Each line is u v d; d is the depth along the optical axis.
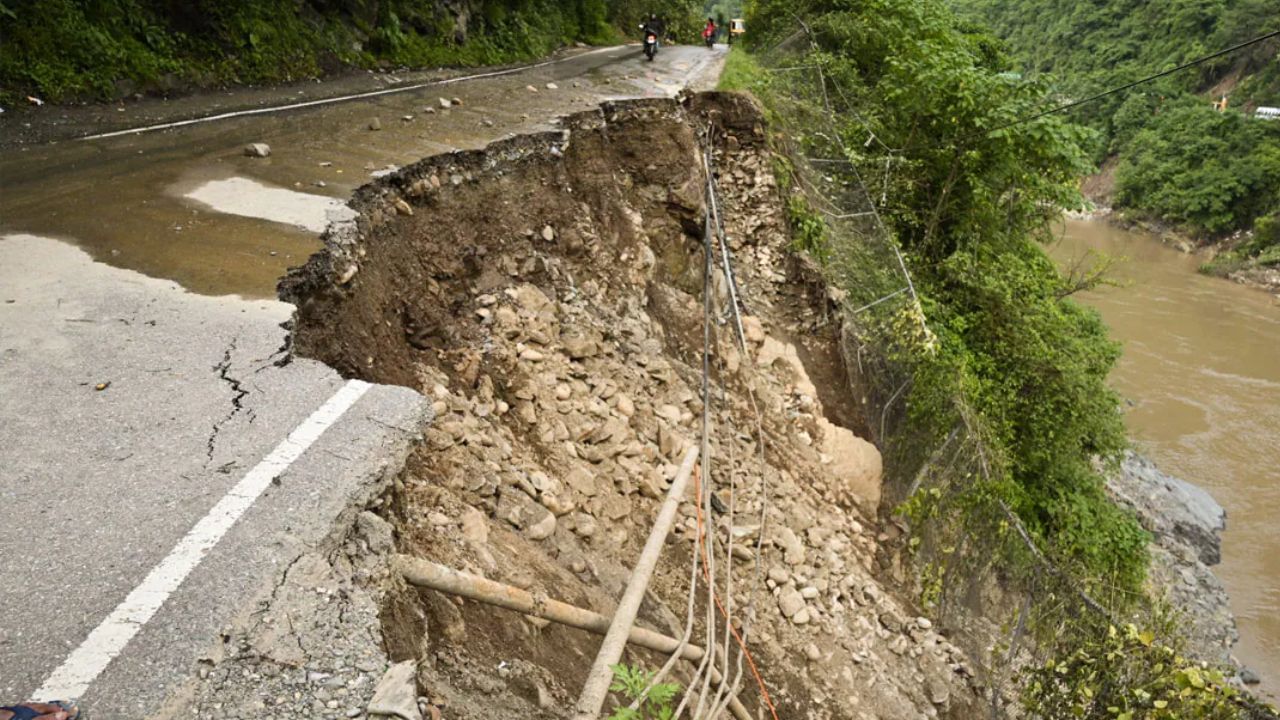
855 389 10.44
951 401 9.38
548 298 8.12
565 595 4.84
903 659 7.20
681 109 11.73
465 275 7.52
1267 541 17.45
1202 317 31.75
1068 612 7.88
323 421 3.74
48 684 2.36
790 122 13.11
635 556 6.09
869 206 12.07
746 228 11.62
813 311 11.16
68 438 3.46
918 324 9.96
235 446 3.50
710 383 9.13
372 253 6.45
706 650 5.01
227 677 2.49
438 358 6.53
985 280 11.92
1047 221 15.57
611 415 7.28
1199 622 14.05
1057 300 14.76
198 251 5.34
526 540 5.23
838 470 9.27
